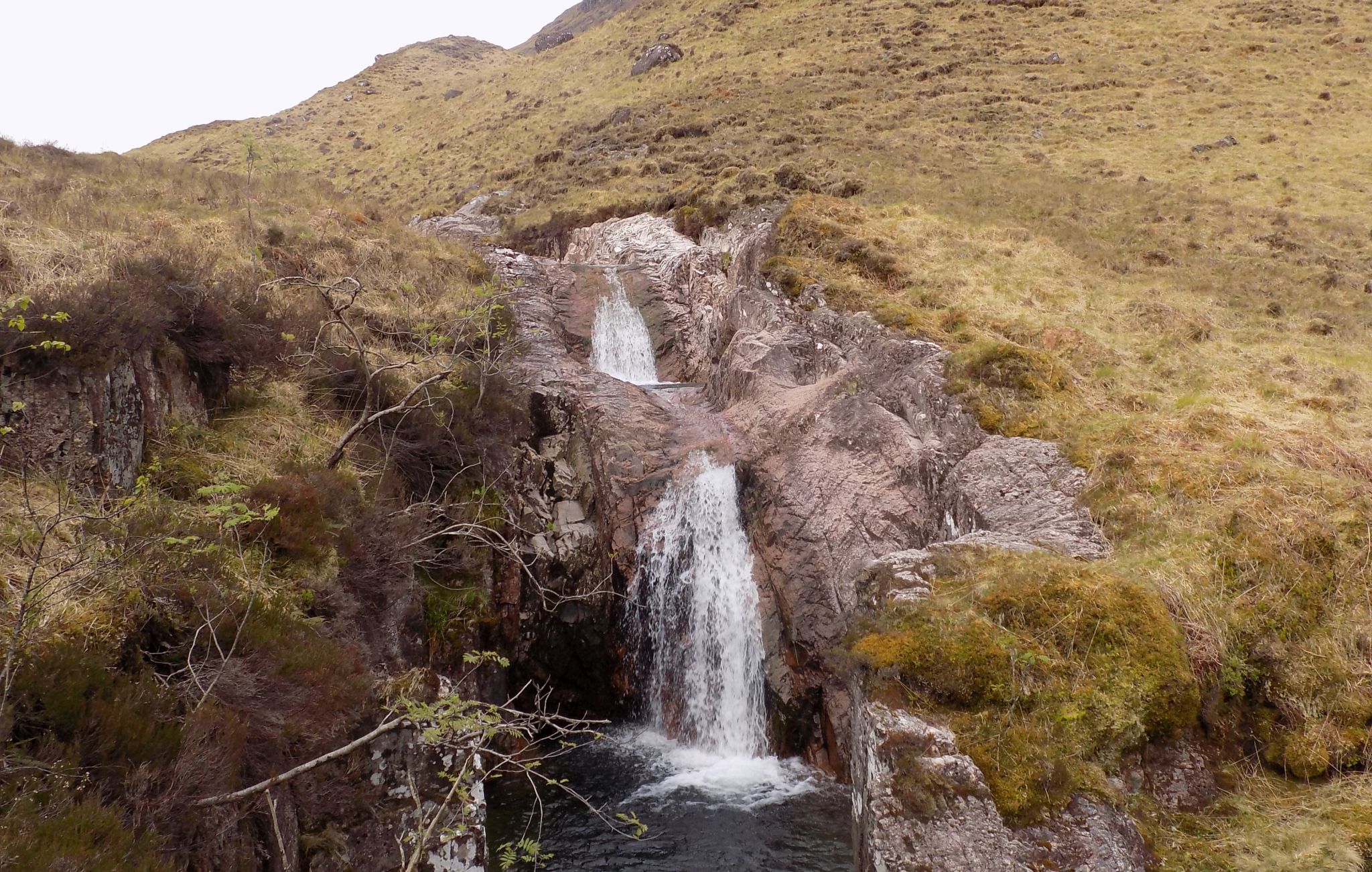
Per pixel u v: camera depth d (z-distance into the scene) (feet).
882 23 152.97
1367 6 139.54
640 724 46.34
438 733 17.40
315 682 21.25
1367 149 92.73
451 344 49.52
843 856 31.22
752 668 43.01
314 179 82.74
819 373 52.44
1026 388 40.24
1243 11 142.82
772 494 45.27
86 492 22.97
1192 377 42.34
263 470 29.73
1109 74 123.65
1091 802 21.56
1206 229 70.85
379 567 30.19
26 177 58.80
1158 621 24.82
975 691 23.50
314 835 20.68
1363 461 32.42
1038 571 26.89
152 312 27.12
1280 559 26.73
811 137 104.63
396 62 240.12
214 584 21.09
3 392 21.93
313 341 38.52
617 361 70.74
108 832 14.06
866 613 29.76
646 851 31.86
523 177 120.47
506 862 22.86
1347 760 22.47
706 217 80.69
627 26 193.06
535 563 43.73
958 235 63.87
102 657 17.21
